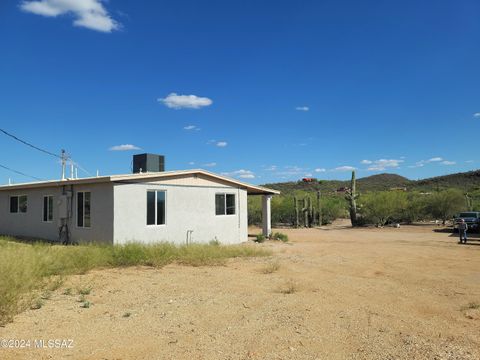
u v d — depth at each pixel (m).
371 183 88.88
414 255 16.28
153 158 21.09
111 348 5.43
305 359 5.19
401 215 39.28
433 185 73.50
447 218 38.50
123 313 7.10
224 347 5.55
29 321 6.47
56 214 19.67
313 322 6.77
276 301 8.16
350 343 5.81
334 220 44.62
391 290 9.45
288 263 13.54
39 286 8.73
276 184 80.06
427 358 5.26
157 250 13.59
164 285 9.56
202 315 7.07
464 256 16.05
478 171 74.25
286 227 36.78
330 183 85.38
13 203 23.19
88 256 12.07
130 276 10.63
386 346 5.70
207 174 20.05
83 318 6.74
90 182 17.28
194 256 13.62
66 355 5.15
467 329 6.53
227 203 21.41
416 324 6.77
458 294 9.09
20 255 10.20
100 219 17.09
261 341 5.81
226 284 9.82
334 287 9.70
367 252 17.16
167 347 5.51
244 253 15.54
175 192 18.78
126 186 16.94
